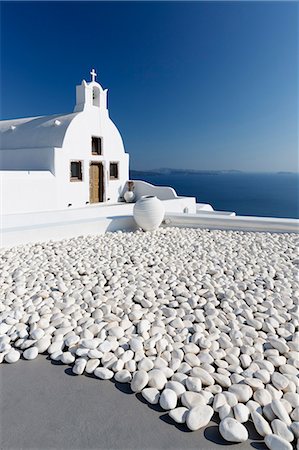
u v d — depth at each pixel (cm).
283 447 202
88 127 1369
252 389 252
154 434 217
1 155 1368
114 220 903
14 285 472
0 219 833
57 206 1230
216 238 798
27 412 233
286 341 328
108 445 207
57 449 204
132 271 531
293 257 625
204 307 403
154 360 285
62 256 623
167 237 815
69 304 404
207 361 287
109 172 1491
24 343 313
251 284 474
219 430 217
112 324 346
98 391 256
